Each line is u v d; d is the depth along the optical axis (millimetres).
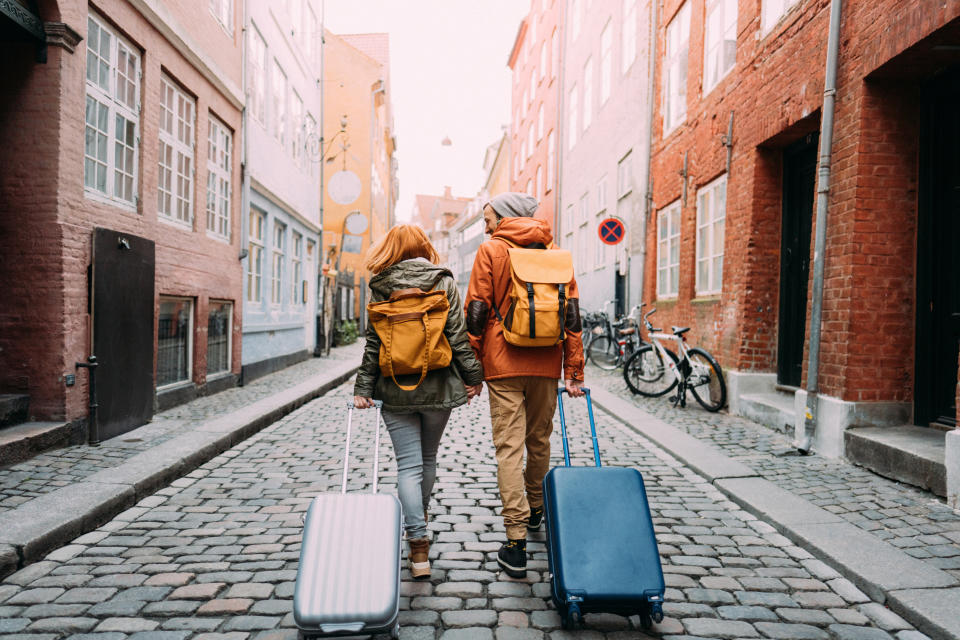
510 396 3146
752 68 7172
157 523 3822
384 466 5164
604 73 15602
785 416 6223
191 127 8195
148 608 2748
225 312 9617
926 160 5000
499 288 3182
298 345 14547
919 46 4395
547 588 2967
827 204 5473
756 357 7324
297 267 14859
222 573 3111
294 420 7344
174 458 4871
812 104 5816
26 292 5180
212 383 8750
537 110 26547
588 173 17391
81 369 5418
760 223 7195
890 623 2689
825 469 4895
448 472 4984
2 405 4930
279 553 3363
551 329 3016
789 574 3172
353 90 26641
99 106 5961
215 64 8633
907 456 4402
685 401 8219
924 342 5055
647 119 11406
